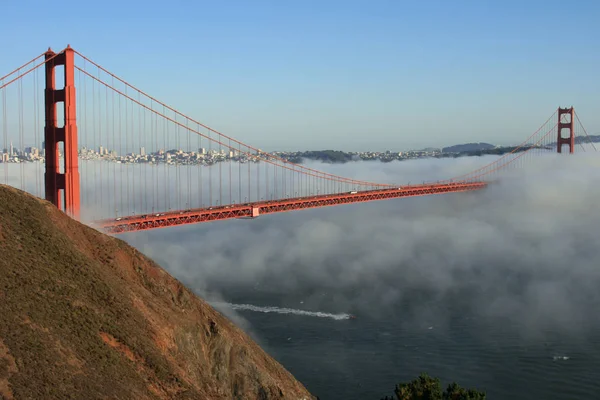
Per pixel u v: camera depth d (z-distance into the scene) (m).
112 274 50.16
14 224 46.78
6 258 41.94
